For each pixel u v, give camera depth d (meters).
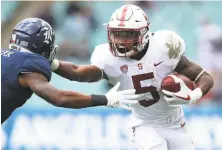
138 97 16.73
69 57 33.91
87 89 31.72
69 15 35.38
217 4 36.06
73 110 26.14
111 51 16.33
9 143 25.59
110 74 16.80
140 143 17.52
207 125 26.44
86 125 26.06
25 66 14.25
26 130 25.86
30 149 25.73
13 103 14.54
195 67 16.83
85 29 34.97
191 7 36.09
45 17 35.69
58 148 25.83
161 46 16.47
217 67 34.09
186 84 16.34
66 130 26.00
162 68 16.56
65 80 31.66
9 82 14.32
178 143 17.98
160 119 17.61
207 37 34.91
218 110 26.59
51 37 15.31
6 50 14.88
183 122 18.12
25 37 14.92
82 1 35.78
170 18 35.84
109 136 25.97
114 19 16.06
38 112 26.08
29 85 14.16
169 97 16.14
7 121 25.78
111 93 14.98
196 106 30.73
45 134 25.91
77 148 25.84
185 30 35.47
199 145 26.25
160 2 36.22
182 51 16.64
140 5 36.00
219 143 26.30
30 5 36.28
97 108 26.25
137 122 17.78
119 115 26.17
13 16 36.41
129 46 16.03
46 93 14.08
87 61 34.12
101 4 35.88
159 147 17.16
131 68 16.58
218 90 32.16
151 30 35.47
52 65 16.28
